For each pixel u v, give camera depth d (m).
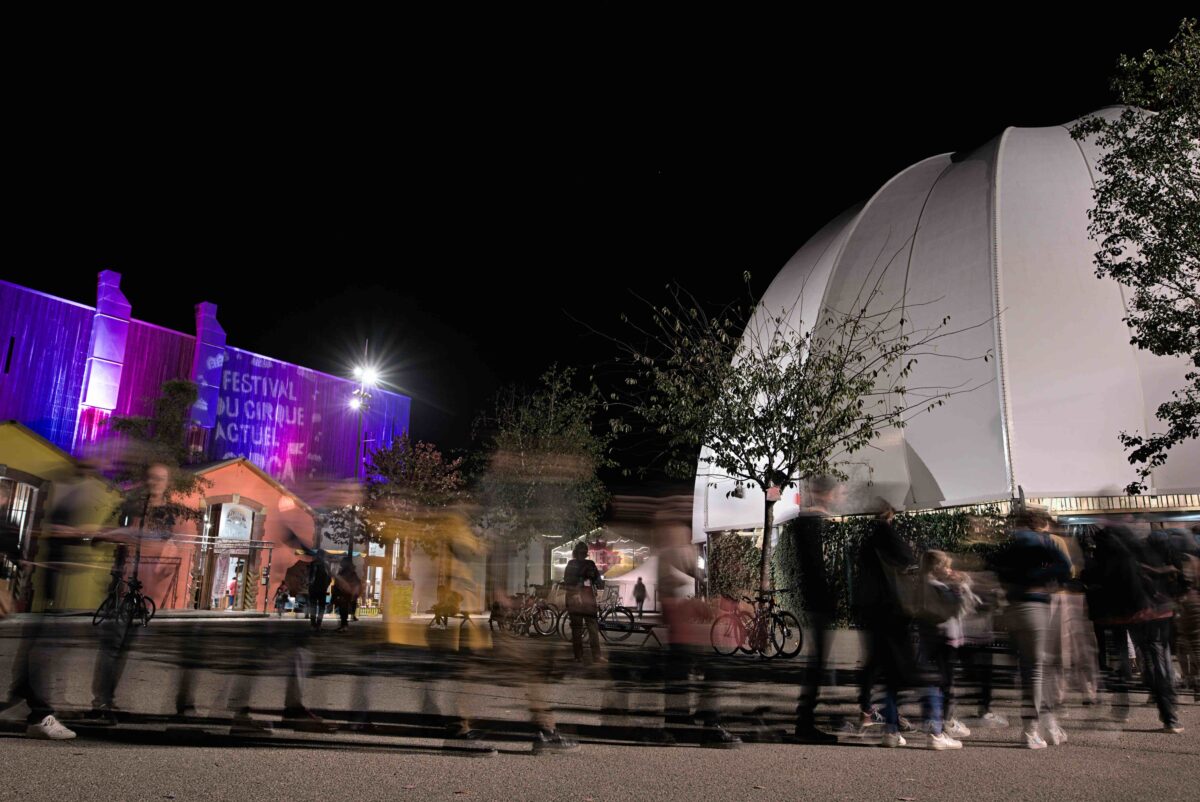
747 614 13.11
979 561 14.59
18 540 5.56
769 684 9.31
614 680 9.51
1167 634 6.70
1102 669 11.05
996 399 20.84
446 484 32.12
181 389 30.33
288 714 5.91
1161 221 13.73
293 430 39.97
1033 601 6.03
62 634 14.76
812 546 6.37
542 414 29.50
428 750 5.22
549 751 5.22
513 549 6.77
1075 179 23.41
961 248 23.19
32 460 25.11
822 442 15.25
